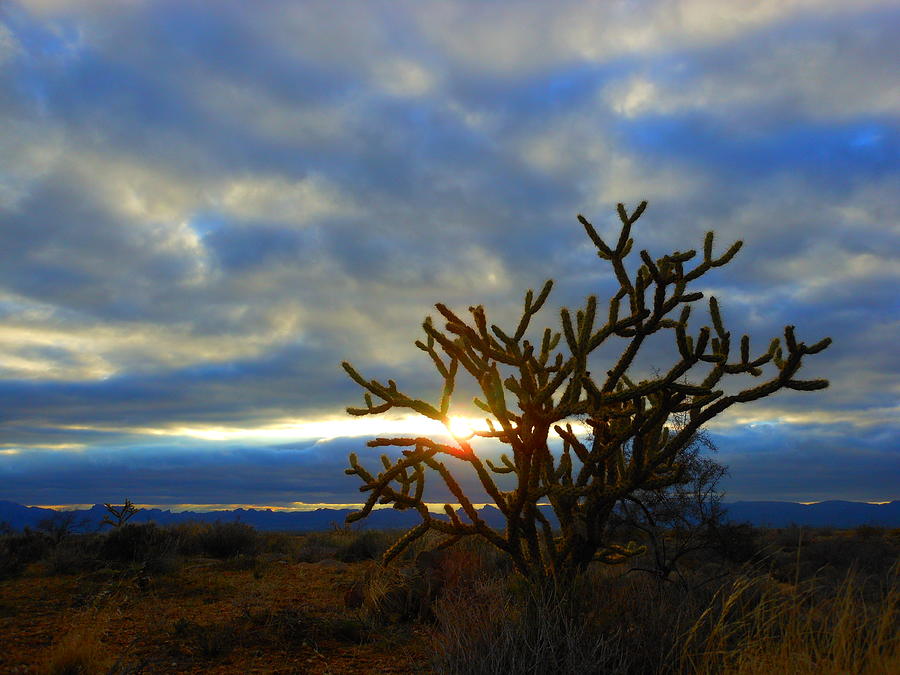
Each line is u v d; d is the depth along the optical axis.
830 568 9.02
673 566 8.58
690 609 5.60
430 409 6.13
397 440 6.12
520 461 6.01
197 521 19.97
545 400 5.90
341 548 16.56
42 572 12.09
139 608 8.53
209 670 5.82
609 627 5.34
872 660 4.15
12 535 15.59
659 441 6.54
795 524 21.92
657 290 5.55
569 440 6.34
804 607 5.48
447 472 6.23
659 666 4.88
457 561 8.21
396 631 7.08
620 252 5.84
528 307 5.80
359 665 5.93
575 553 6.13
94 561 12.40
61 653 5.61
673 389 5.71
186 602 9.20
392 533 18.72
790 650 4.52
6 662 6.02
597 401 5.66
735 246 5.91
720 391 5.84
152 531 13.62
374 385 6.31
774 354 5.93
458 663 4.99
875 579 6.15
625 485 5.91
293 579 11.62
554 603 5.52
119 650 6.40
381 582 8.30
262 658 6.16
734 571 7.04
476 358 6.09
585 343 5.59
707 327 5.61
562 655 4.95
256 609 7.87
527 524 6.20
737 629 5.16
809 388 5.54
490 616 5.56
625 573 7.10
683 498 9.79
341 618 7.41
